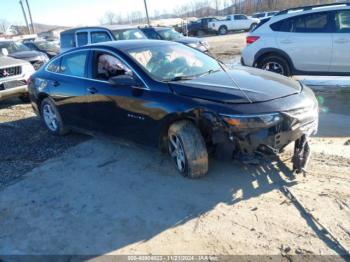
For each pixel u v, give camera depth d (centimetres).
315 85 869
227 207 368
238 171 435
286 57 852
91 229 356
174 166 465
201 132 416
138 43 522
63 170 490
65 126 606
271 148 383
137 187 426
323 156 459
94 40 1223
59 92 581
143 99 439
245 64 920
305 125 403
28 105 914
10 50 1311
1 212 403
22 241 349
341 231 318
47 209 399
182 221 354
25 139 632
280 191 387
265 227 333
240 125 373
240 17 3603
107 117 503
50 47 1733
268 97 395
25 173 493
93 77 525
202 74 469
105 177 459
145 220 362
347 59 787
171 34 1619
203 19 3716
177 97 413
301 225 331
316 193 377
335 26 792
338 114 639
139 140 469
